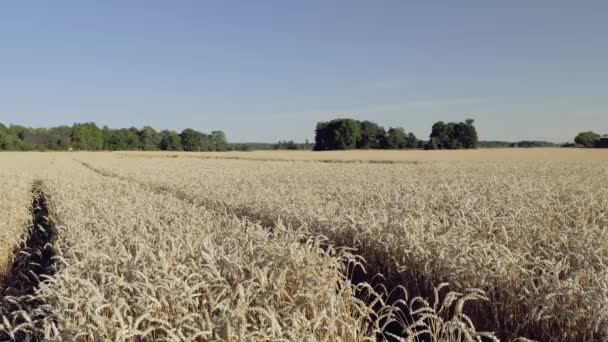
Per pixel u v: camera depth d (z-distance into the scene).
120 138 119.31
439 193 13.90
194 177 24.97
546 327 5.08
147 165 43.44
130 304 4.59
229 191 16.05
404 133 108.06
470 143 97.94
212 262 4.82
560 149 86.44
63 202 12.20
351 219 8.32
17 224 11.25
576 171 30.39
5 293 7.16
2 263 8.66
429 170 32.16
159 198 13.17
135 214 9.57
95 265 5.46
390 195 13.76
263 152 87.56
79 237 7.23
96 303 4.06
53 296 4.58
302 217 10.10
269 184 19.98
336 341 4.02
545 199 11.25
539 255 6.73
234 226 8.02
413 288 6.82
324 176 25.73
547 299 4.92
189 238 6.34
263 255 5.67
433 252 6.71
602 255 6.01
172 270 4.83
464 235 7.16
